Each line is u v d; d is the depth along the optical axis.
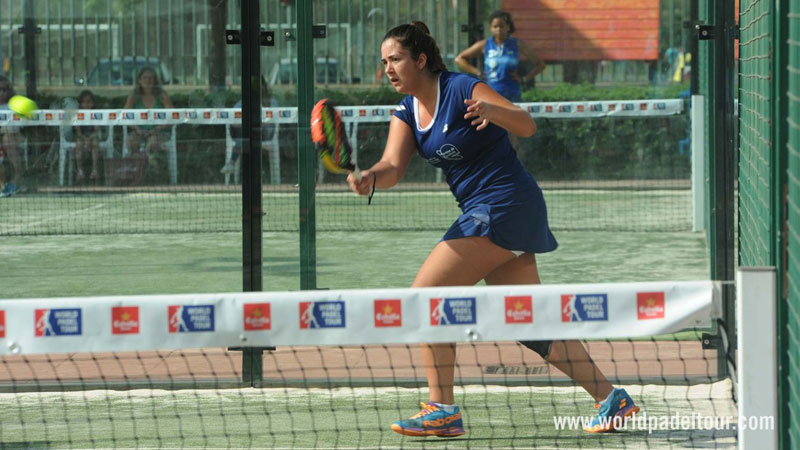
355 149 39.03
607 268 28.94
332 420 15.85
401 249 32.44
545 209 15.08
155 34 42.06
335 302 10.91
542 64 40.62
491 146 14.66
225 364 19.34
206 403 16.95
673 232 34.38
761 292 9.80
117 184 38.12
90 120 37.97
